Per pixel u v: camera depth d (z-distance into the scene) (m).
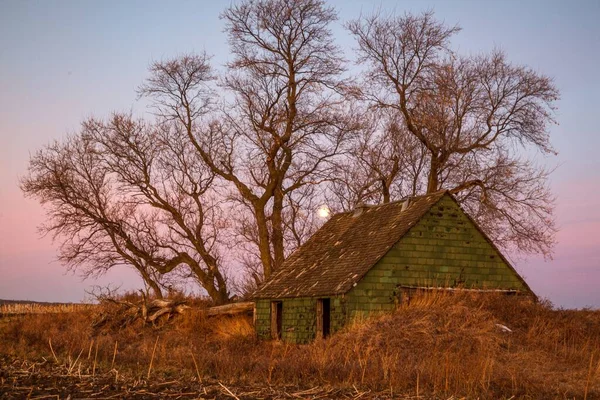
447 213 36.09
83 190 50.81
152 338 38.97
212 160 52.97
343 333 31.53
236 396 17.84
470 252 36.12
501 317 32.41
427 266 35.28
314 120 52.03
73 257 50.75
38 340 32.91
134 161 51.53
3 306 53.28
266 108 52.72
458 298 33.22
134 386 19.11
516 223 51.53
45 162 50.78
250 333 40.44
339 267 36.97
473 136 52.84
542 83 50.78
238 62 52.38
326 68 52.47
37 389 18.14
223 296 51.38
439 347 28.38
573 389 22.19
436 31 52.00
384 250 34.53
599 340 30.73
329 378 22.02
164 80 52.34
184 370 22.89
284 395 18.69
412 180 59.97
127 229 51.94
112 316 43.50
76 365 23.09
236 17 51.91
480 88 51.50
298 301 37.84
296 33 52.12
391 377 21.73
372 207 42.00
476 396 20.14
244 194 53.16
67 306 52.12
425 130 53.00
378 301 34.25
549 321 32.22
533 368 25.78
